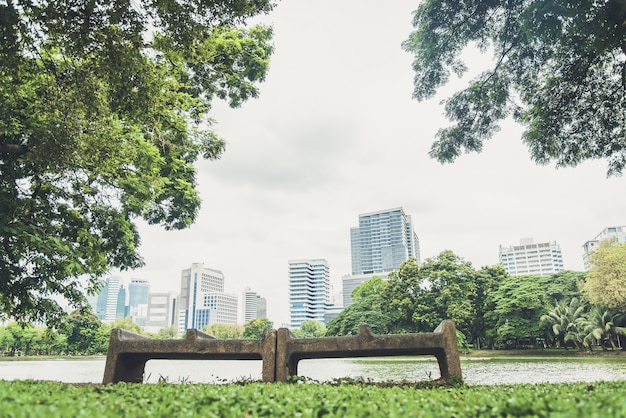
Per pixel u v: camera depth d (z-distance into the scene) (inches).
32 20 339.0
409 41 584.7
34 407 152.7
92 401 183.0
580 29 411.5
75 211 571.5
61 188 556.4
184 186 704.4
